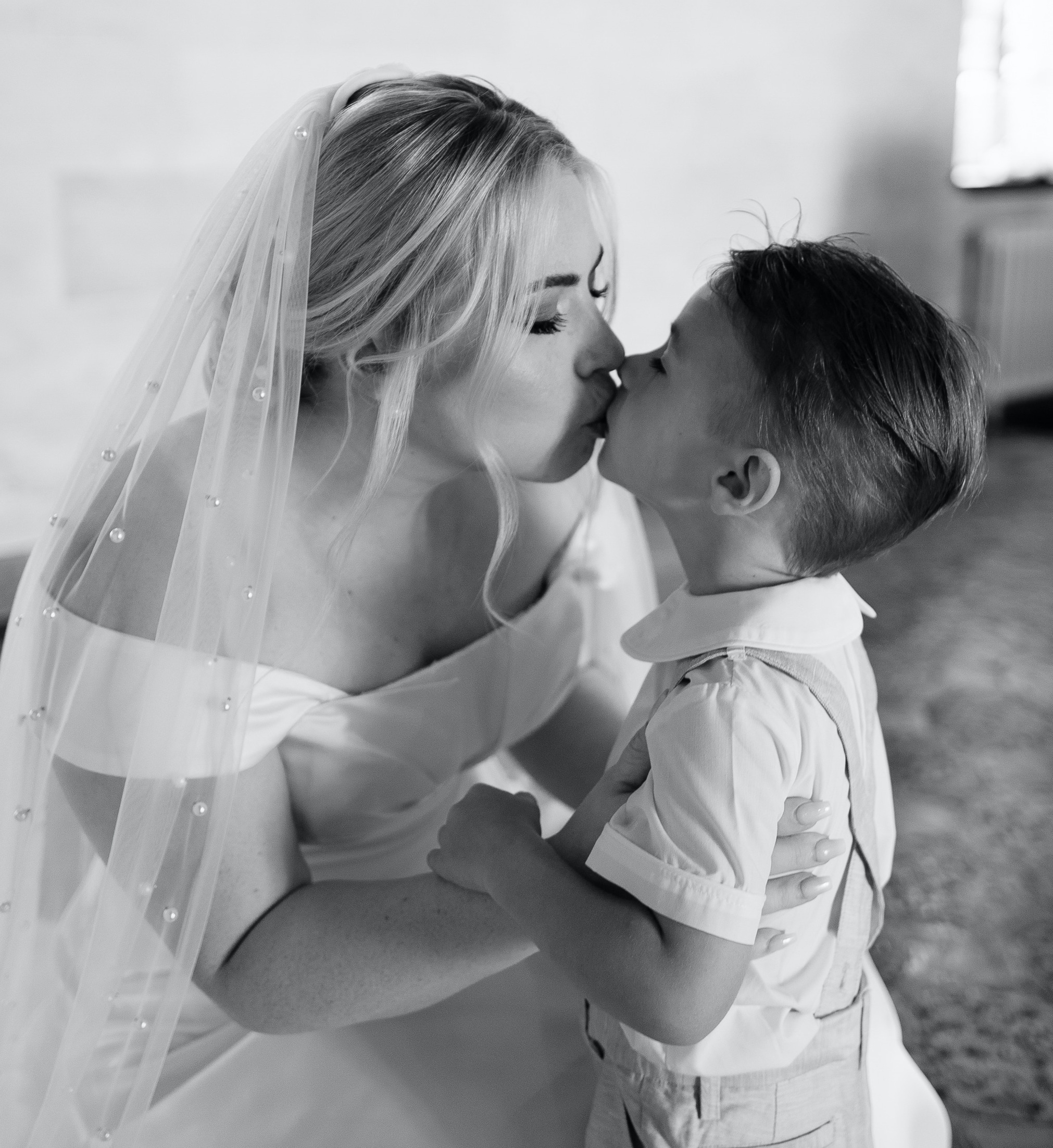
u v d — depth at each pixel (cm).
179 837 103
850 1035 109
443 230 102
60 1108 102
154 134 370
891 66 562
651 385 108
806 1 520
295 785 124
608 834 93
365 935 107
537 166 105
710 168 509
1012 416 659
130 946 102
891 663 365
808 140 543
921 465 98
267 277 104
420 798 135
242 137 388
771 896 94
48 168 354
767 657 97
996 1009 223
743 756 91
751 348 101
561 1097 119
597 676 155
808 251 104
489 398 108
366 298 104
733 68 504
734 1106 103
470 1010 130
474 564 134
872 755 110
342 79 402
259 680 116
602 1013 112
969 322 642
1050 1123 196
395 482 120
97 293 372
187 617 102
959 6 582
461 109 106
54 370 371
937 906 252
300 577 120
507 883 99
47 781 111
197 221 385
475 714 136
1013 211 646
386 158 103
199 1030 127
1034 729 323
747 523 102
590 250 112
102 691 106
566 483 147
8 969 112
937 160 597
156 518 109
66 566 111
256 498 103
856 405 96
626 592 160
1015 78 633
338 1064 122
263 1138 115
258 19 381
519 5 436
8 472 370
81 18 349
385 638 127
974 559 452
